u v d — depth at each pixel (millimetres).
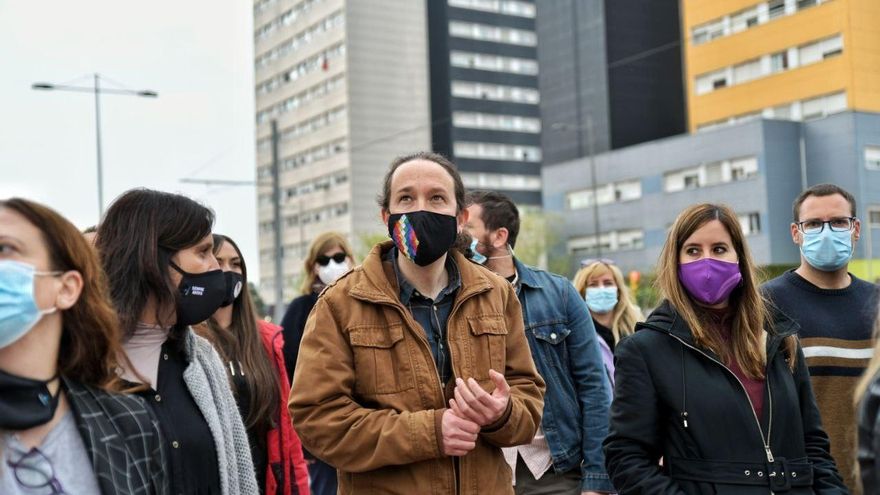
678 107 66625
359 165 84500
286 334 5781
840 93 43625
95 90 23359
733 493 3000
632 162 53906
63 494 2164
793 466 3074
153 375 2789
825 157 43906
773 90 47156
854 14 43219
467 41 88312
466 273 3146
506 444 2949
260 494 4043
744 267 3299
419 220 2955
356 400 3002
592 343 4180
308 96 91125
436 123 88000
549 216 59688
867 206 42469
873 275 41781
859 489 2535
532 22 92000
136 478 2350
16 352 2145
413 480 2869
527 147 90125
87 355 2320
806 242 4262
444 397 2973
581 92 66062
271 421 4066
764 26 47594
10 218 2137
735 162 46531
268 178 97875
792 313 4238
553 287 4234
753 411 3111
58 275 2193
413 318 3059
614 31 64562
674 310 3311
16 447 2135
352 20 85500
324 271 6016
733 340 3285
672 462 3162
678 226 3355
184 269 2850
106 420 2330
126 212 2846
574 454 4023
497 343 3068
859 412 2557
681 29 66938
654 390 3221
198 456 2750
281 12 95812
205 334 3996
